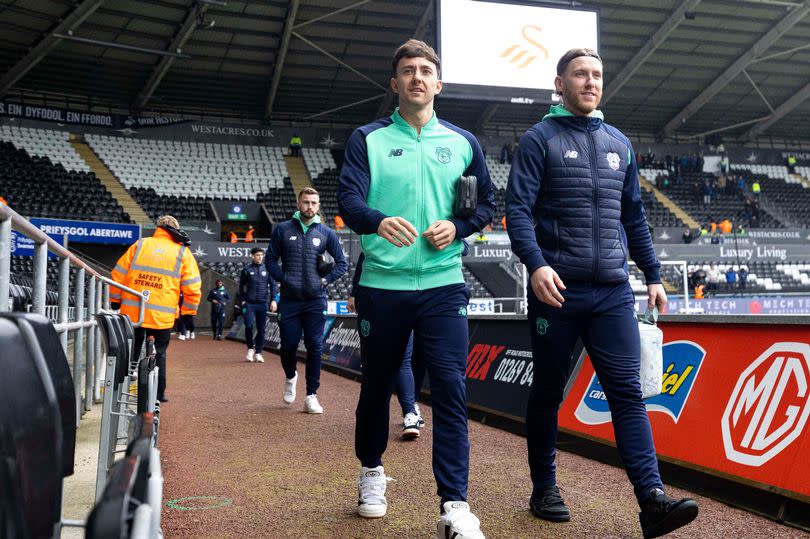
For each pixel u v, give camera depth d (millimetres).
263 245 21156
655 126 32094
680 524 2117
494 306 11703
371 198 2480
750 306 12422
